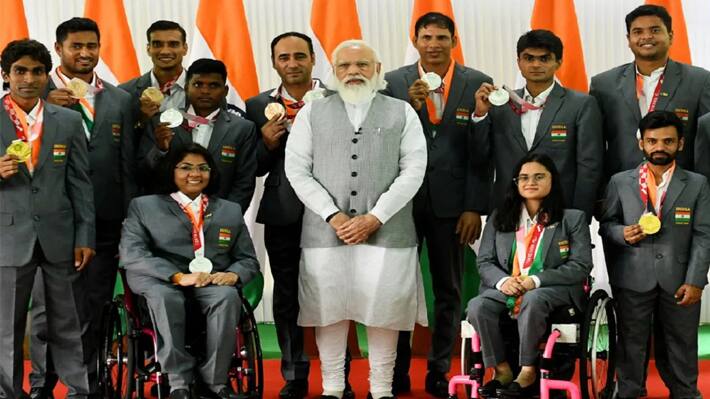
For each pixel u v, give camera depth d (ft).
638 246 17.90
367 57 17.97
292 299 19.43
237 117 19.48
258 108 19.92
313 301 17.81
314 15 25.21
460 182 19.40
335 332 18.07
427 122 19.35
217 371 16.49
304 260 18.02
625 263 18.04
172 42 20.30
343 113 17.98
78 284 17.62
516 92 19.53
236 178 19.33
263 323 27.37
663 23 19.01
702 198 17.80
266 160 19.31
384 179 17.70
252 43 26.66
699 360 22.90
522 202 17.79
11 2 24.44
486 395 16.37
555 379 17.16
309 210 18.12
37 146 17.15
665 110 18.71
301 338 19.54
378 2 26.84
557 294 16.69
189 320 17.06
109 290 19.31
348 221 17.33
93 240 17.61
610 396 17.61
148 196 18.07
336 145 17.79
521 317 16.40
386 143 17.78
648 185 17.98
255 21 26.66
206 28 24.77
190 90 19.19
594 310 17.31
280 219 19.11
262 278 23.34
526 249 17.47
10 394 17.24
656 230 17.26
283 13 26.78
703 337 25.84
